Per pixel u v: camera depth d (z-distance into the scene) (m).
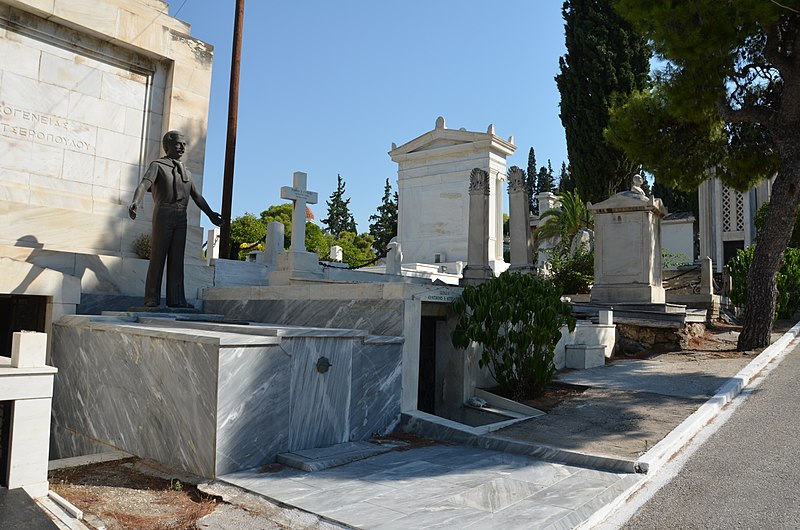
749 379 8.88
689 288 21.28
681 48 11.30
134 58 12.88
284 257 12.12
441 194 28.48
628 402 7.91
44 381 4.83
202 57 13.77
